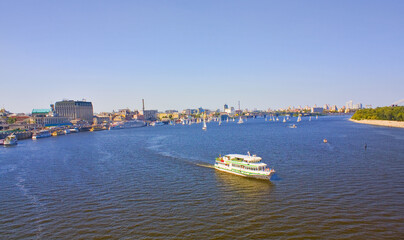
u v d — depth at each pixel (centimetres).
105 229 5219
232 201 6494
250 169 8631
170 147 16062
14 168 10738
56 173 9569
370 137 18475
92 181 8400
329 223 5222
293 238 4725
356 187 7225
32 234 5103
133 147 16525
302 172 8850
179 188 7588
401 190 6931
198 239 4778
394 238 4650
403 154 11681
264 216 5612
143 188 7612
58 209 6216
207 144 17250
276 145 15725
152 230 5138
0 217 5856
